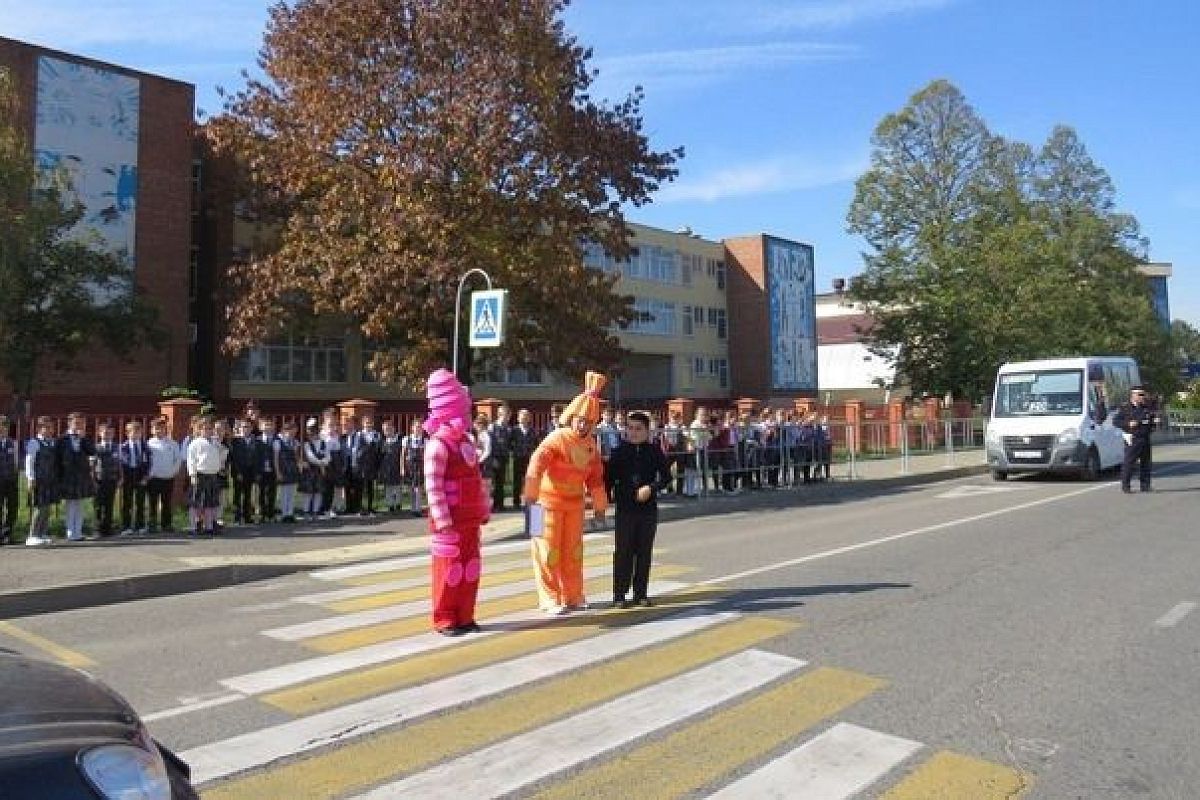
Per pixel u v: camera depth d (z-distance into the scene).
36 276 21.58
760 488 19.12
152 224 26.98
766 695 5.30
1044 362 21.38
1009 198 43.34
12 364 21.33
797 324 57.41
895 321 42.75
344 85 21.64
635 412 7.85
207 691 5.59
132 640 7.08
